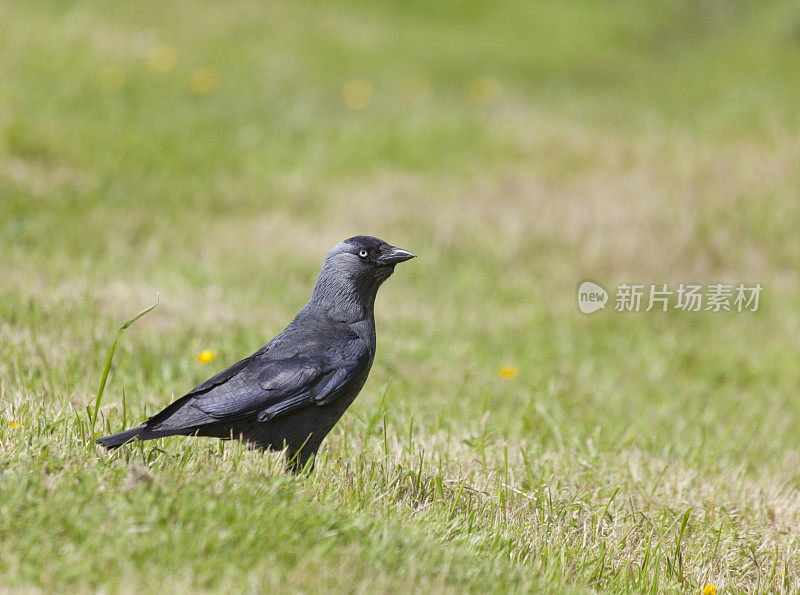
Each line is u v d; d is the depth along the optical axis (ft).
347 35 91.45
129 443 21.27
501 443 27.96
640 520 24.12
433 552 18.79
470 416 31.24
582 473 26.73
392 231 50.44
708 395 38.27
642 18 114.21
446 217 52.24
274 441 22.57
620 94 86.17
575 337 42.65
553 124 69.62
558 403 33.68
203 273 41.29
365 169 58.59
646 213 53.16
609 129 70.18
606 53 101.35
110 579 15.57
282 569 16.62
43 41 66.13
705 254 50.37
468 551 19.76
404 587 17.01
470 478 24.39
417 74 83.87
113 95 61.57
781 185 56.44
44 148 50.85
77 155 51.39
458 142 63.46
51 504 17.17
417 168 59.67
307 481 20.76
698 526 24.20
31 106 55.98
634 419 33.76
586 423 31.76
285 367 22.47
